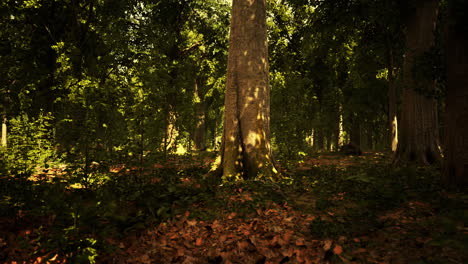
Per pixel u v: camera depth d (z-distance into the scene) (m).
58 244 3.16
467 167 5.95
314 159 15.24
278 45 22.53
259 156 8.48
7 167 7.27
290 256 3.44
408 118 11.45
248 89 8.79
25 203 4.46
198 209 5.27
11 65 11.43
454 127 6.17
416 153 11.10
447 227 3.47
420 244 3.39
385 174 8.25
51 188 4.53
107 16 13.81
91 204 4.34
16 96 11.95
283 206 5.41
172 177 8.56
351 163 13.12
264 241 3.85
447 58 6.35
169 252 3.74
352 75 22.48
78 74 6.64
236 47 9.02
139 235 4.16
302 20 21.12
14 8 12.48
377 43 16.91
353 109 24.53
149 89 9.60
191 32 22.16
